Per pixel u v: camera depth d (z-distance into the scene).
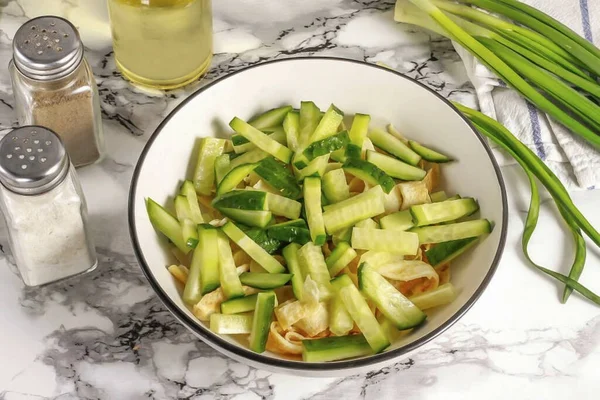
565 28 0.80
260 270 0.67
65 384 0.66
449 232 0.68
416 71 0.83
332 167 0.72
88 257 0.70
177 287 0.67
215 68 0.82
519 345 0.69
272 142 0.71
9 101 0.79
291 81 0.74
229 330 0.63
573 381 0.68
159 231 0.68
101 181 0.75
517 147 0.75
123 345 0.68
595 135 0.76
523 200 0.76
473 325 0.70
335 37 0.85
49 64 0.67
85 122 0.72
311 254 0.66
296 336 0.64
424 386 0.68
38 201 0.64
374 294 0.64
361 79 0.74
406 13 0.84
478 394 0.67
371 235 0.66
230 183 0.70
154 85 0.80
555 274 0.70
